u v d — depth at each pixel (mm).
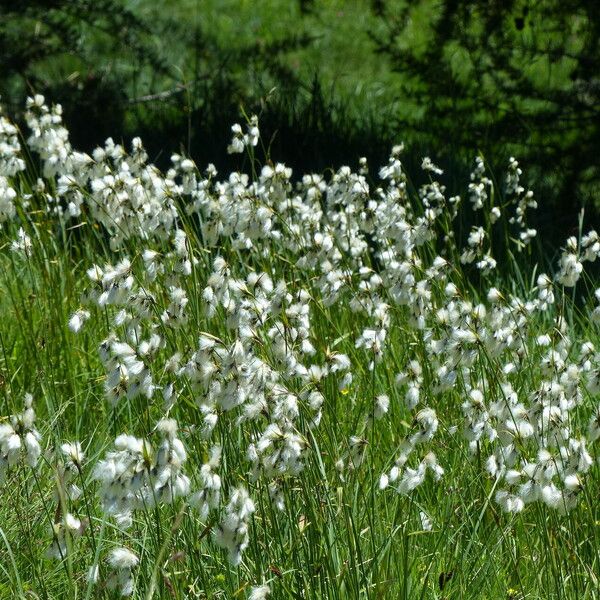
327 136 8883
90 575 2621
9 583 3264
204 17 15305
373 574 3098
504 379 3881
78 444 2773
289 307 3746
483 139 8242
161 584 2914
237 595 3018
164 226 4336
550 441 3203
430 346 4266
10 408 4105
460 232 6574
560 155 7773
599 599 3229
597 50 7777
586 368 3699
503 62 8125
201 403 2998
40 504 3547
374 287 4293
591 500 3605
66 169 4773
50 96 8992
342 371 4480
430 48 8469
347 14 15391
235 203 4078
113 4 9273
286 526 3316
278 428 2850
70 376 4660
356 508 3377
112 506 2355
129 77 10922
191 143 8688
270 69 10000
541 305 4062
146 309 3330
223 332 4176
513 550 3471
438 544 3318
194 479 3344
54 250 5617
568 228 7516
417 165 7996
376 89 12422
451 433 3490
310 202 4973
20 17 8828
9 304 5301
